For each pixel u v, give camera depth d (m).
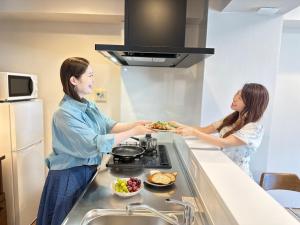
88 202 1.23
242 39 2.04
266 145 2.12
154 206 1.19
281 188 1.76
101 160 1.71
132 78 2.30
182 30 1.41
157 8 1.40
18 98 2.20
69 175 1.45
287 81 2.73
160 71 2.29
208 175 1.05
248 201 0.82
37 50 2.63
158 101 2.32
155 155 1.94
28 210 2.30
